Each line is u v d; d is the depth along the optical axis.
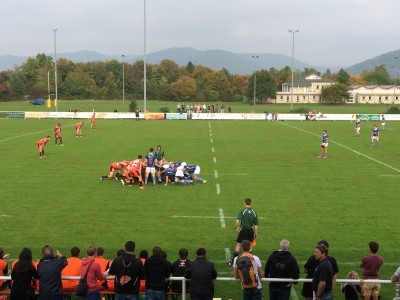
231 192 25.61
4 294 11.81
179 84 170.25
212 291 10.67
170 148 42.88
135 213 21.36
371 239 17.84
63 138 50.12
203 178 29.44
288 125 70.31
